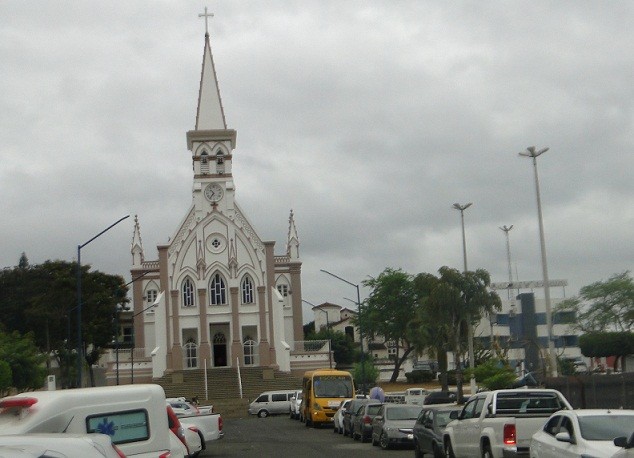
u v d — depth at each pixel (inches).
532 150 1846.7
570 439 661.3
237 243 3575.3
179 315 3501.5
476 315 2406.5
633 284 2272.4
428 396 2117.4
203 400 3149.6
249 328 3582.7
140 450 583.5
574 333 2849.4
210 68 3836.1
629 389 1378.0
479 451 847.1
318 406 2032.5
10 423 553.0
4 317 2965.1
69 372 2723.9
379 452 1296.8
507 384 2084.2
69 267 3058.6
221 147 3659.0
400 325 3752.5
